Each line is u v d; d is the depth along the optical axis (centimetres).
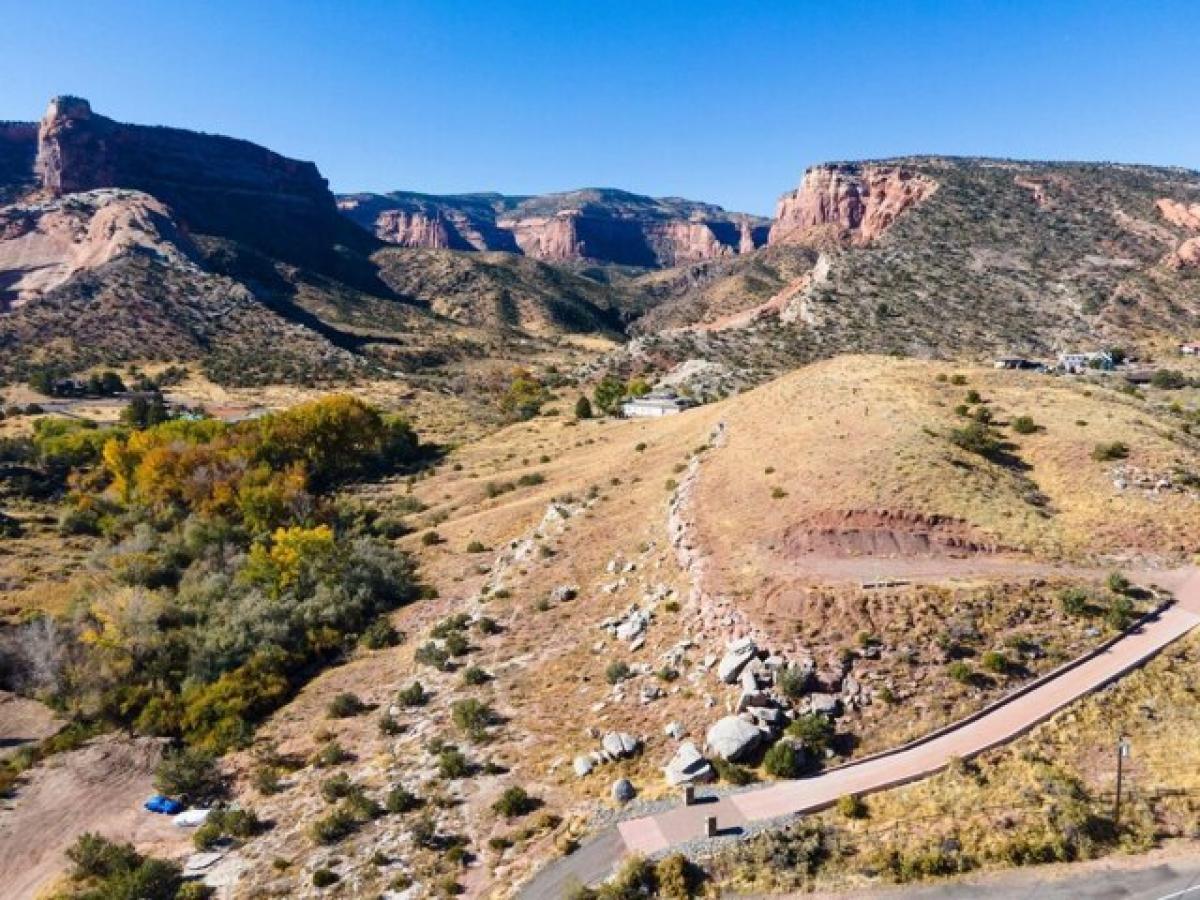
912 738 3253
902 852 2738
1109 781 2947
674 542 5294
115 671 5581
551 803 3356
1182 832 2733
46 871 3825
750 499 5388
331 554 7138
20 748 5028
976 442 5547
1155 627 3738
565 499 7550
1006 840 2728
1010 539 4478
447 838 3269
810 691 3547
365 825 3491
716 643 4059
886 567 4312
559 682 4347
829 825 2895
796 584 4178
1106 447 5356
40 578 7775
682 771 3247
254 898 3158
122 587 7075
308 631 5888
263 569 6956
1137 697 3319
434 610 6147
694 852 2842
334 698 4981
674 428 9175
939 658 3612
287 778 4147
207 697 5091
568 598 5425
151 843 3844
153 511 9231
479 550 7331
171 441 10231
